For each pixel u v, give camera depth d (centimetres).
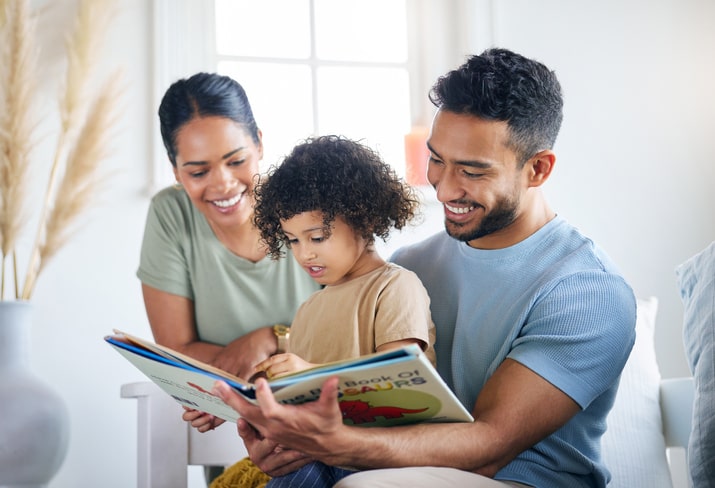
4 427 180
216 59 244
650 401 171
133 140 230
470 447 112
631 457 164
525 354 119
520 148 125
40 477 184
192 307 186
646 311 186
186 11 239
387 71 257
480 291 133
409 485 105
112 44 232
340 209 131
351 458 108
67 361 220
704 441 135
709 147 264
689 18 267
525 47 256
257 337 175
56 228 209
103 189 220
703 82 266
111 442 221
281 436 105
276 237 142
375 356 95
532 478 121
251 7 249
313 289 183
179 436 162
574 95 257
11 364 184
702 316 146
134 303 226
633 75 262
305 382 98
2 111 210
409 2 259
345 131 254
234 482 149
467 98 123
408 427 111
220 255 181
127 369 224
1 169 205
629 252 255
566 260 128
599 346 121
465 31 255
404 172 254
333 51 255
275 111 249
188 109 174
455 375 132
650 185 259
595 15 261
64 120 217
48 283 221
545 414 117
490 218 127
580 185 254
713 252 151
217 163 175
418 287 132
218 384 102
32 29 211
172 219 183
